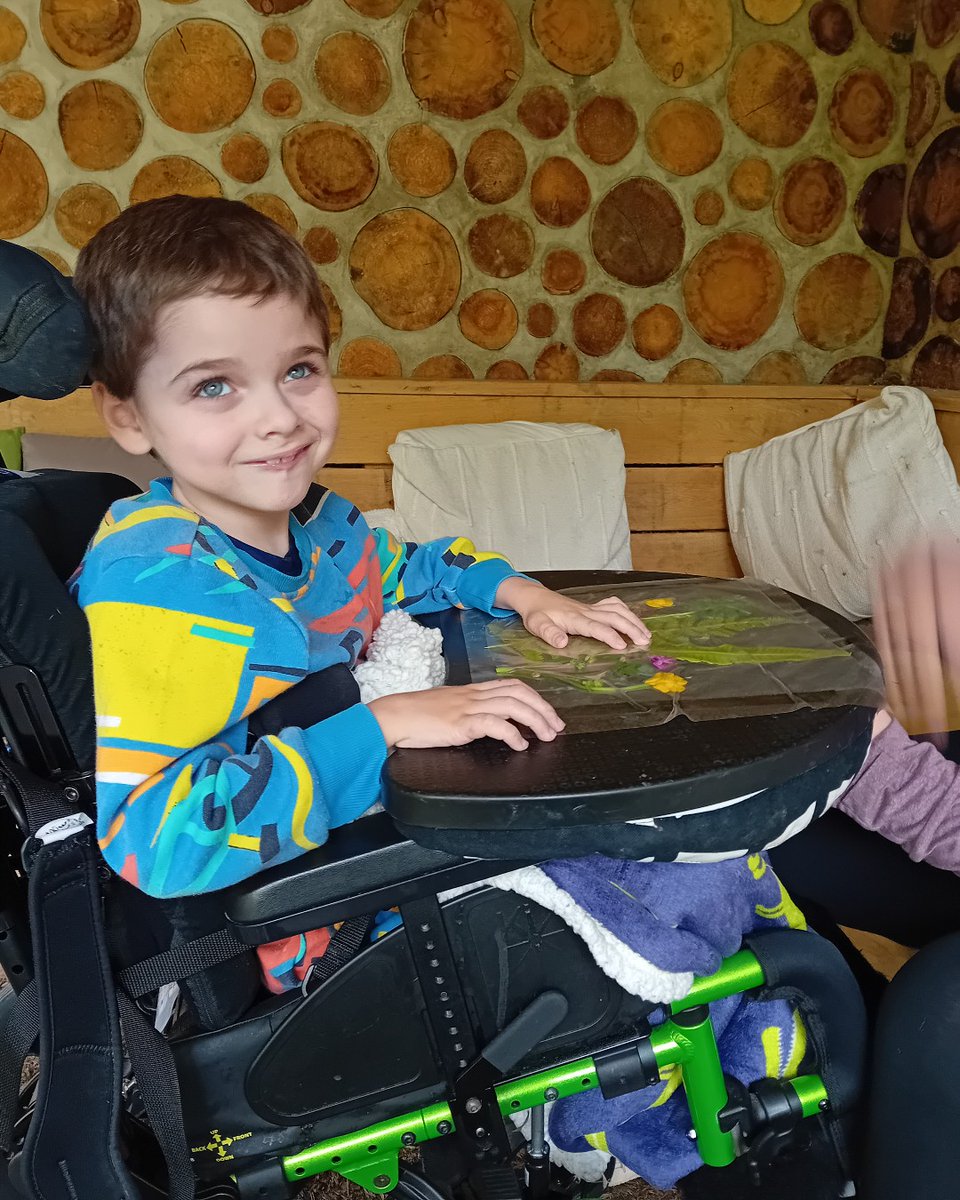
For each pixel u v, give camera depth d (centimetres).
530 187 213
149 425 74
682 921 76
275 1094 72
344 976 70
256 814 63
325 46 196
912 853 98
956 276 214
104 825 64
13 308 56
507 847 61
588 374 229
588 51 208
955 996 80
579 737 67
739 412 220
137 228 72
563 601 95
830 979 83
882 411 182
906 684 112
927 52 217
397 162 205
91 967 64
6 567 62
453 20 199
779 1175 93
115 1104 64
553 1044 75
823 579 190
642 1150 89
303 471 78
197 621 69
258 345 72
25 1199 71
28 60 185
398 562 107
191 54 190
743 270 229
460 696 71
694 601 99
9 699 64
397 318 214
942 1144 78
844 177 228
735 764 61
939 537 129
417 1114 76
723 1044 90
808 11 215
